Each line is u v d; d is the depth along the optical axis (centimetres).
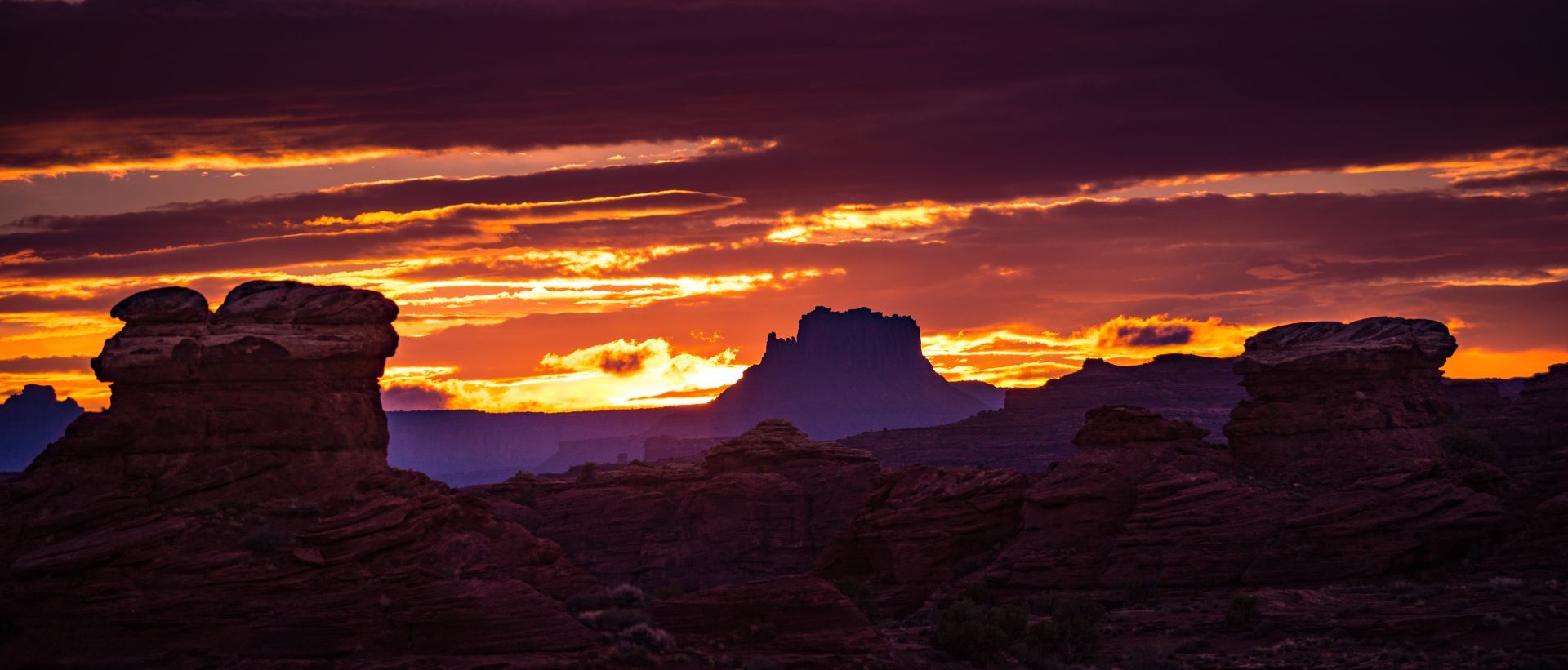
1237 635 7569
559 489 14575
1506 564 8644
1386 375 10431
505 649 5212
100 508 5412
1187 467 10131
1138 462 10119
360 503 5741
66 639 5003
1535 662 6438
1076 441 10650
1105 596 9050
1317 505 9269
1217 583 9012
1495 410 14488
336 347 5925
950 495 10706
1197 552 9175
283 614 5144
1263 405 10456
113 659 4950
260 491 5688
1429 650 6900
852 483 13738
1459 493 9231
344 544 5459
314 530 5478
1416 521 8962
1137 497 9838
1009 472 10962
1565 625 6919
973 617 6962
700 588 13175
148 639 5031
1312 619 7488
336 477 5809
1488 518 8925
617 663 5253
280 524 5531
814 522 13488
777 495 13600
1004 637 6819
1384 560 8775
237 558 5297
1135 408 10494
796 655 5656
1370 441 10056
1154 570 9219
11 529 5309
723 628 5769
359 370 6025
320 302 6028
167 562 5244
